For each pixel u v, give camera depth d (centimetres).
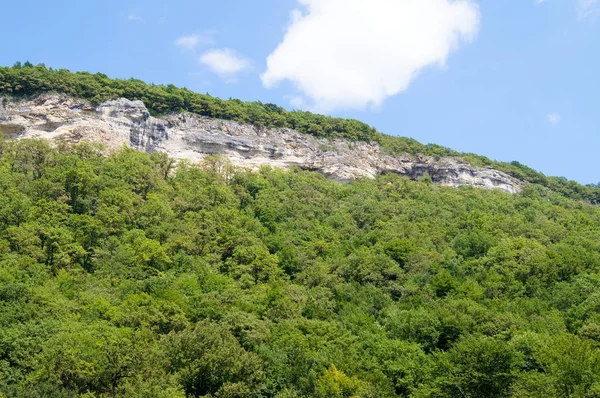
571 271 7456
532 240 8856
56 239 7088
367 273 7888
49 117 11688
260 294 6831
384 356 5491
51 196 8288
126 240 7750
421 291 7319
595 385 4100
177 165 11456
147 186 9800
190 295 6544
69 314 5481
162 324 5644
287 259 8288
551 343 4756
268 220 9762
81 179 8562
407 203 11681
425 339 5975
